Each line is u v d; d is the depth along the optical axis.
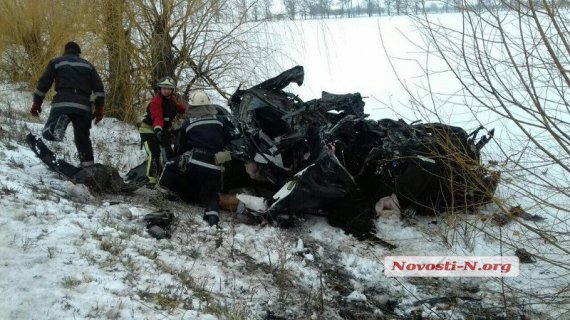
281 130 6.38
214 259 4.82
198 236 5.20
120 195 6.03
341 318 4.30
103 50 10.11
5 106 9.67
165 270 4.24
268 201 5.93
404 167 6.25
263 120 6.41
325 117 6.83
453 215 5.72
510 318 4.42
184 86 10.46
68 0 10.58
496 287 4.88
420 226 6.07
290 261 5.10
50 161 5.86
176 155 6.29
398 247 5.68
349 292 4.78
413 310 4.55
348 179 5.95
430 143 5.89
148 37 10.13
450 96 7.84
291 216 5.87
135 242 4.64
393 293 4.84
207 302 3.89
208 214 5.55
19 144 7.10
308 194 5.80
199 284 4.20
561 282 4.76
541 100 4.10
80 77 6.05
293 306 4.29
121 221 5.09
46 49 11.09
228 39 10.36
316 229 5.94
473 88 4.88
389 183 6.36
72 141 7.93
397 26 6.79
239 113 6.45
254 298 4.28
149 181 6.30
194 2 9.94
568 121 3.98
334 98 7.00
